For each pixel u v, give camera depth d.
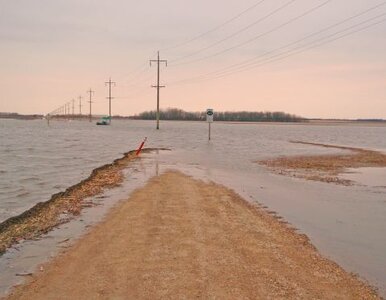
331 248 10.67
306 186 20.56
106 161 31.28
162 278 8.09
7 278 8.37
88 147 44.88
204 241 10.45
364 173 26.50
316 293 7.64
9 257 9.59
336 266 9.26
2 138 61.53
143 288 7.64
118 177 21.72
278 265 8.98
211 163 29.64
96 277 8.19
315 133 110.81
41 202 16.23
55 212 14.03
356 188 20.45
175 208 14.08
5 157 33.94
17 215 14.25
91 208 14.47
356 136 96.00
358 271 9.10
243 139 66.81
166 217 12.82
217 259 9.17
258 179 22.33
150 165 27.42
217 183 20.02
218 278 8.12
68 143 51.38
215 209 14.09
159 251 9.66
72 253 9.73
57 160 31.94
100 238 10.80
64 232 11.58
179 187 18.25
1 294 7.60
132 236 10.87
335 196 18.06
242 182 20.91
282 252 9.90
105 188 18.48
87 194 17.14
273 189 19.20
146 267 8.66
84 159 32.69
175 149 41.84
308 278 8.35
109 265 8.82
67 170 26.20
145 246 10.02
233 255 9.48
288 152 42.50
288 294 7.52
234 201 15.62
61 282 8.03
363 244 11.12
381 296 7.80
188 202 15.08
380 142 68.25
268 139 69.81
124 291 7.53
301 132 115.88
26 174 24.48
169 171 24.06
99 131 90.19
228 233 11.24
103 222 12.46
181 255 9.38
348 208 15.62
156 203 14.88
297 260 9.41
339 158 36.28
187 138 64.31
